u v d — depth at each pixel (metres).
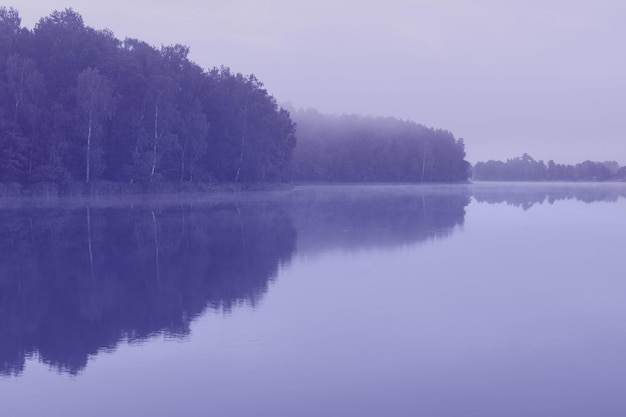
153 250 27.95
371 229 36.72
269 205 58.56
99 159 68.38
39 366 12.53
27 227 37.38
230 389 11.26
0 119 62.06
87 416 10.18
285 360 12.78
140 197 68.00
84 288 19.77
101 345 13.83
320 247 28.91
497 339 14.20
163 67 76.12
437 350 13.41
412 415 10.16
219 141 83.75
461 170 172.12
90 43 73.19
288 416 10.14
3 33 69.31
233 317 16.08
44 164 65.38
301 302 17.73
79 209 51.50
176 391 11.17
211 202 62.38
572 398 10.82
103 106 66.75
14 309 17.08
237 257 25.98
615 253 27.22
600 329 15.04
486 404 10.59
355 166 148.50
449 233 34.81
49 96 68.50
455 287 19.81
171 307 17.20
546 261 25.08
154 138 71.94
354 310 16.75
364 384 11.46
